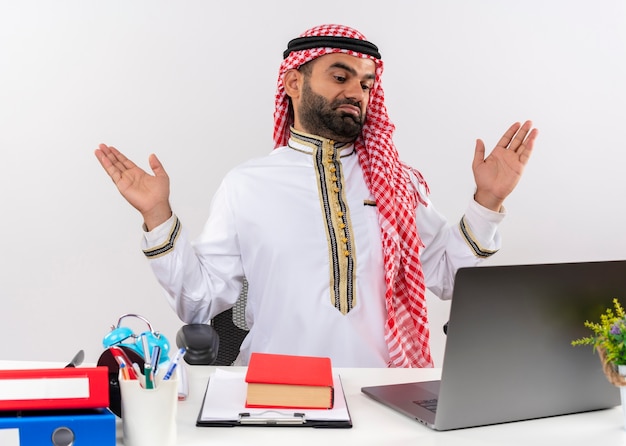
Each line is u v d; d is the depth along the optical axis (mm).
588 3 3658
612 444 1346
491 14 3615
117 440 1301
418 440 1342
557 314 1420
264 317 2250
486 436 1375
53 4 3441
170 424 1262
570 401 1496
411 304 2258
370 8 3559
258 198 2271
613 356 1370
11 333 3496
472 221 2324
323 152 2295
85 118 3475
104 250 3520
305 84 2283
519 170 2248
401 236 2262
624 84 3703
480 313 1351
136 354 1413
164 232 2068
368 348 2209
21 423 1154
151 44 3482
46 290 3502
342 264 2213
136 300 3543
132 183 2027
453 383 1364
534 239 3721
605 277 1443
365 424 1418
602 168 3725
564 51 3662
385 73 3586
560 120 3682
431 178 3639
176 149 3518
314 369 1516
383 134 2312
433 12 3590
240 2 3510
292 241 2223
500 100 3646
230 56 3520
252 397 1419
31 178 3469
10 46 3428
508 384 1421
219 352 2311
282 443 1307
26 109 3449
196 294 2186
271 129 3553
